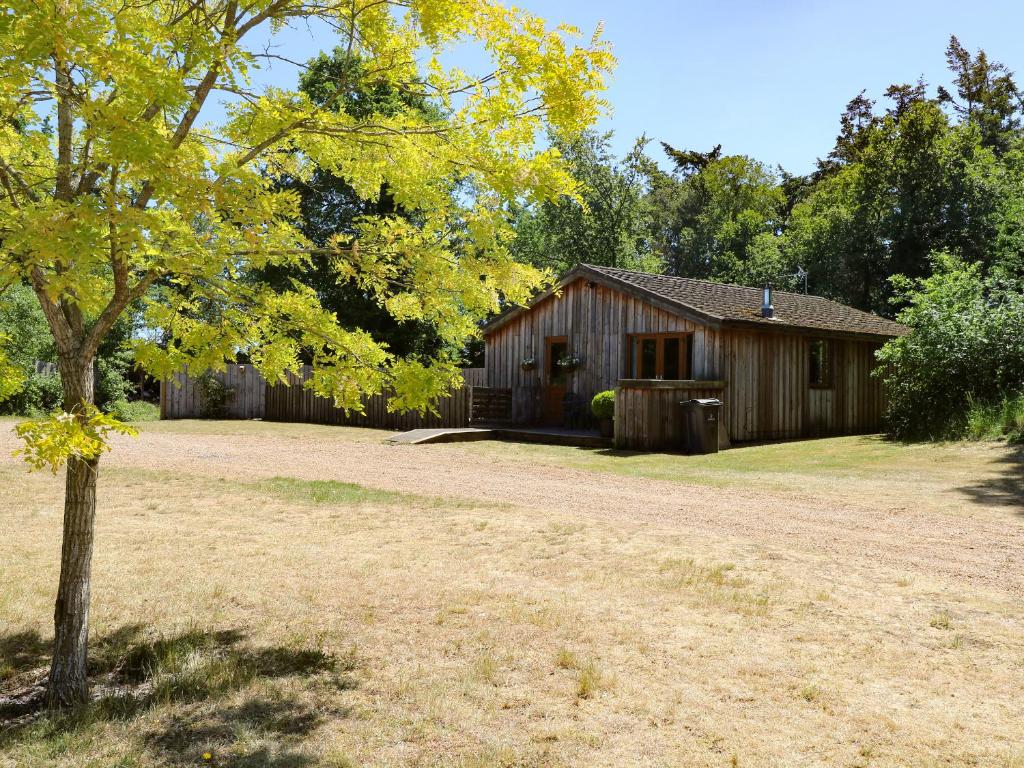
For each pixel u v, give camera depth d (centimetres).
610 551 691
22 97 379
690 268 5434
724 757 334
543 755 336
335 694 400
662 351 1880
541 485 1120
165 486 1043
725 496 1019
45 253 308
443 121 465
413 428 2133
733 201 5819
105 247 347
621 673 421
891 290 3884
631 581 592
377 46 444
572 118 416
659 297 1842
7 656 462
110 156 335
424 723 367
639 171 4147
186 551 689
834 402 2055
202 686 410
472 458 1473
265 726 366
